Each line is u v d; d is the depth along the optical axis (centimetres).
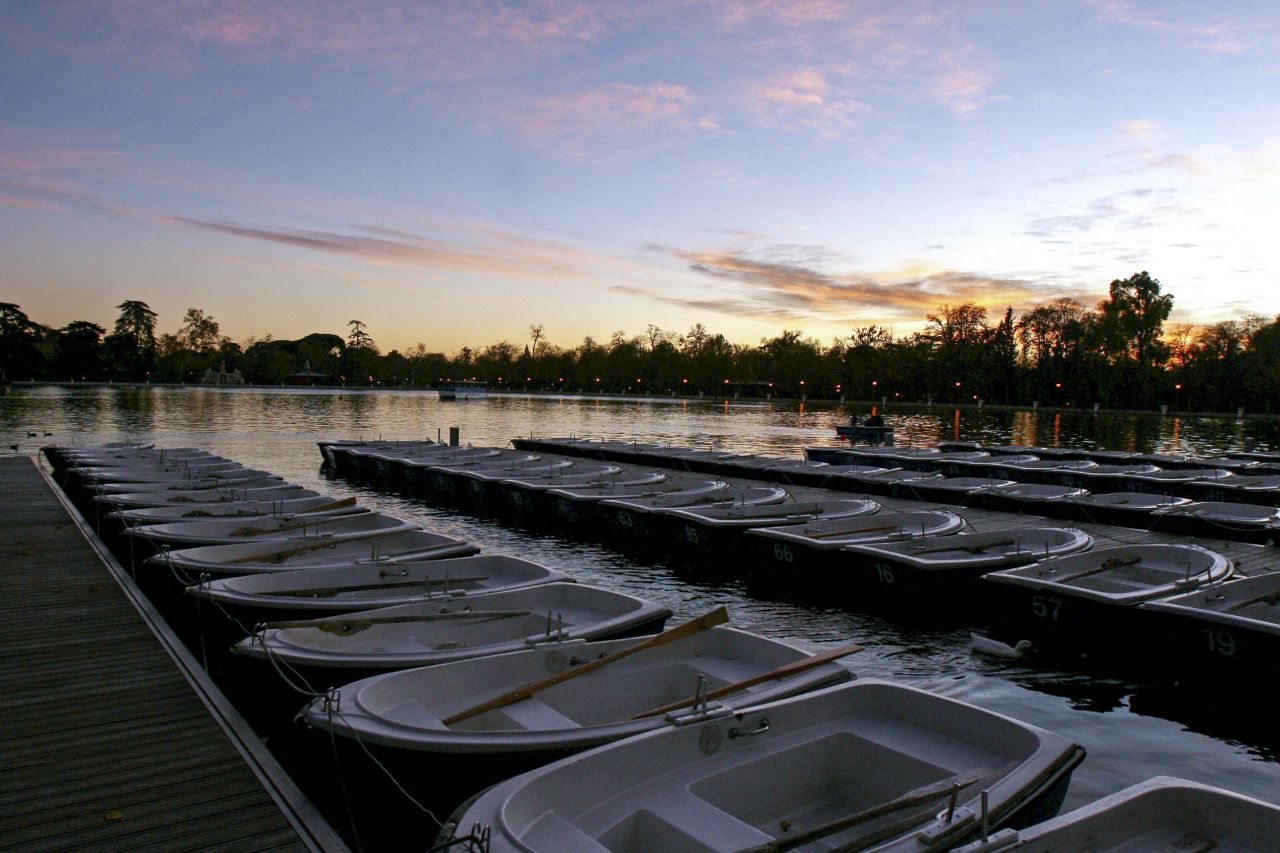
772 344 10025
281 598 666
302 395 8100
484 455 2138
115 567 959
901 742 449
